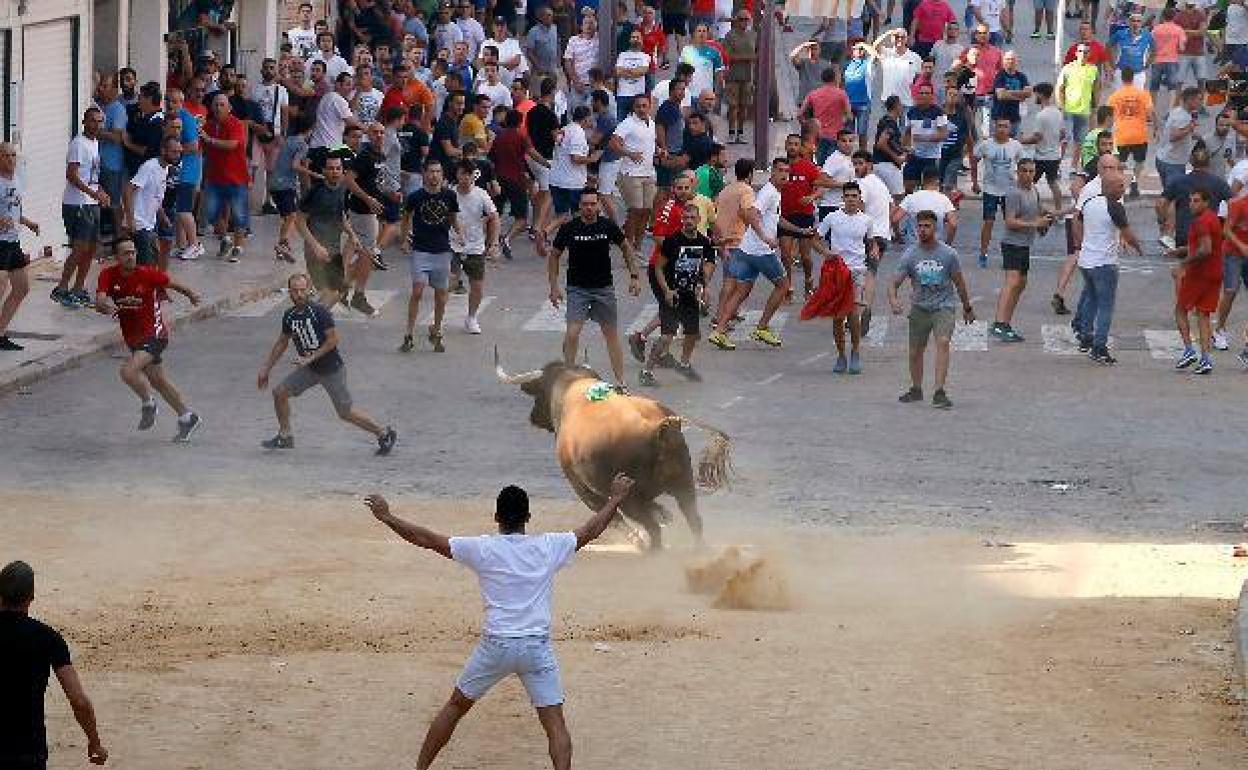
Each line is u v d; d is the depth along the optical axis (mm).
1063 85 74188
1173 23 80250
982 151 61344
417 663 25344
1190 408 44594
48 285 53469
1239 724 23000
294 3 74688
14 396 43062
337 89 63000
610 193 63125
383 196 60906
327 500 35938
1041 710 23500
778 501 36656
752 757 21781
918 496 37219
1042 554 32969
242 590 29578
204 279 55500
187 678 24406
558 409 32875
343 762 21438
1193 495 37656
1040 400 45188
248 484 36906
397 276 57750
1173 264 62031
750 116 79875
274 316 52594
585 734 22469
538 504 35938
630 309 54250
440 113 67250
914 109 67625
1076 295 57656
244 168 58344
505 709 23469
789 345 50781
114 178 55812
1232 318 54219
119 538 32844
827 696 23984
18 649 18359
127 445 39594
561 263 60625
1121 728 22844
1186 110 66938
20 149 54500
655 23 77812
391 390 44812
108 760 21281
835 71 73562
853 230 49562
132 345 39719
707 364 48438
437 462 38969
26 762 18328
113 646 26078
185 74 62688
